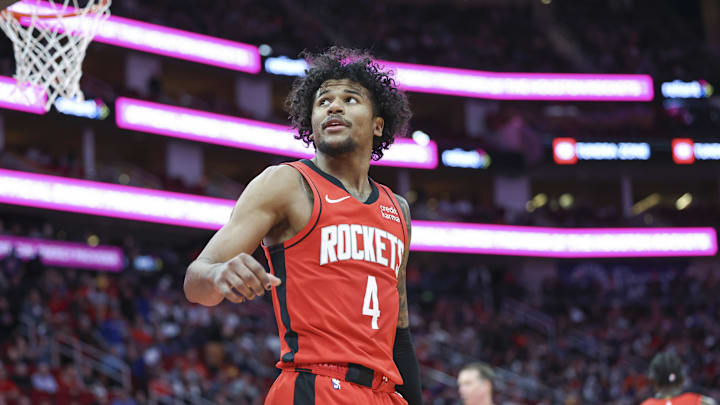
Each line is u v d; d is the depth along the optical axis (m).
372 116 3.57
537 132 36.94
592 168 36.91
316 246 3.29
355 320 3.25
